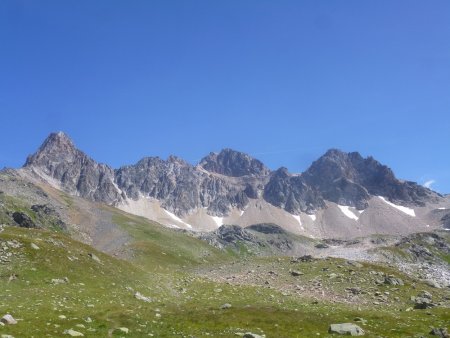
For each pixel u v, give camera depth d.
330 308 59.94
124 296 56.34
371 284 78.25
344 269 87.75
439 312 59.19
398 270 100.56
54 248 69.62
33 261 62.03
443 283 97.38
